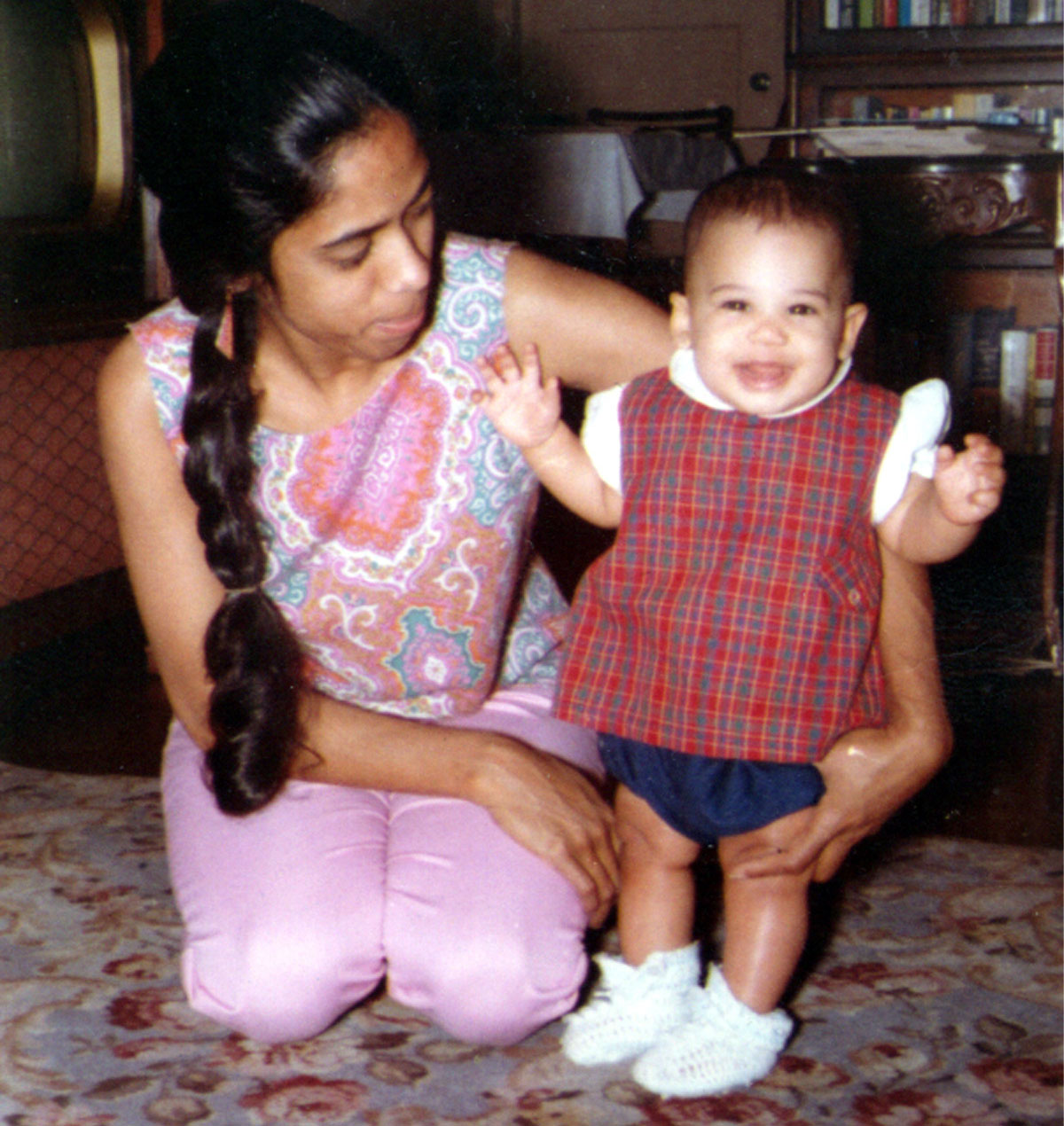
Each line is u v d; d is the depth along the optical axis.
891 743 1.35
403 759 1.40
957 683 2.78
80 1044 1.46
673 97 5.38
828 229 1.26
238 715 1.35
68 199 2.71
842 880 1.85
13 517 2.65
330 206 1.11
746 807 1.31
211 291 1.23
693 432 1.33
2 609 2.65
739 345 1.27
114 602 2.92
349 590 1.42
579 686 1.39
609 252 3.95
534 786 1.38
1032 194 3.16
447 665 1.47
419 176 1.14
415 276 1.16
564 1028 1.49
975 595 3.37
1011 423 4.13
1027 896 1.80
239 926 1.38
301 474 1.35
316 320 1.19
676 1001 1.41
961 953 1.65
